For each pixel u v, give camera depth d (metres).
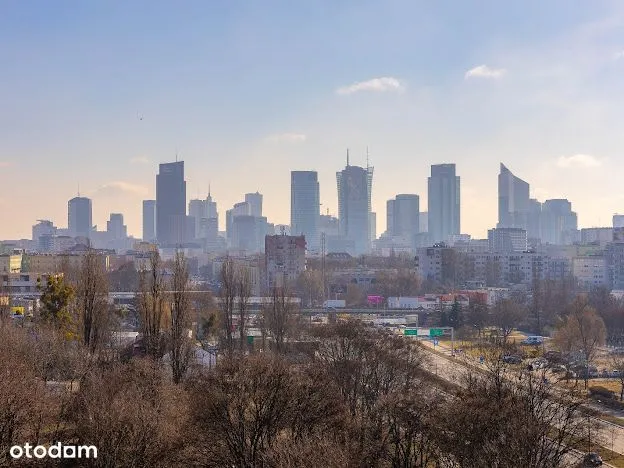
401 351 148.50
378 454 84.12
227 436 89.81
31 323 171.00
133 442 82.94
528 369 130.62
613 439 126.69
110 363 133.50
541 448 87.19
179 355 135.38
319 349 150.88
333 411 98.25
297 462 73.69
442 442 86.31
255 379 96.88
